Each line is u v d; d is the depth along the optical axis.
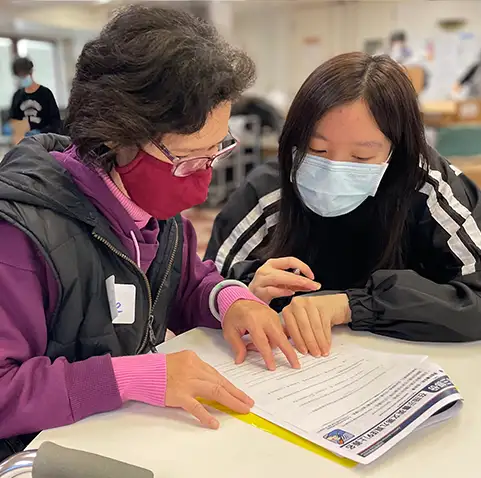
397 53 6.17
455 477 0.65
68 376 0.75
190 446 0.70
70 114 0.80
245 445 0.70
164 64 0.71
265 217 1.36
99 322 0.88
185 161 0.79
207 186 0.87
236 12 6.70
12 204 0.79
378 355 0.96
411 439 0.72
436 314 1.02
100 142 0.78
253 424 0.75
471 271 1.15
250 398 0.79
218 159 0.86
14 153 0.87
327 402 0.79
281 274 1.10
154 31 0.73
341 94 1.05
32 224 0.78
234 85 0.76
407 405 0.77
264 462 0.67
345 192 1.16
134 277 0.91
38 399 0.73
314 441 0.70
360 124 1.07
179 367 0.79
